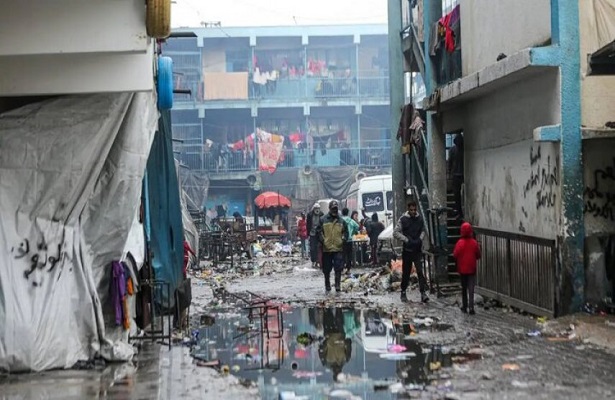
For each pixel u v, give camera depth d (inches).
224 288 857.5
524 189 583.5
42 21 354.3
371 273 926.4
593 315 506.0
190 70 1911.9
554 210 528.1
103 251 409.1
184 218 1085.1
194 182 1865.2
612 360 388.2
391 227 1123.9
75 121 387.2
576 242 513.3
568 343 438.6
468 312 584.1
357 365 400.8
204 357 426.0
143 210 503.8
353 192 1535.4
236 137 1968.5
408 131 910.4
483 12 663.1
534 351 417.7
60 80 380.8
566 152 514.3
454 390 331.0
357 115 1939.0
